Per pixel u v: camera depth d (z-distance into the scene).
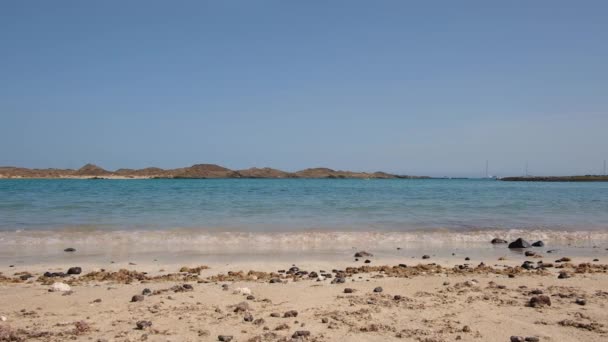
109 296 10.02
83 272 13.23
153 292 10.41
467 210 32.28
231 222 25.19
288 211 30.94
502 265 14.59
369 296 9.96
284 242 19.55
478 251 17.83
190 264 14.65
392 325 7.84
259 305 9.27
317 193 54.88
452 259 15.87
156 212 30.05
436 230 22.75
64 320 8.18
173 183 100.75
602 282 11.37
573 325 7.77
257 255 16.55
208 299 9.73
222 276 12.41
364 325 7.82
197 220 25.86
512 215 29.30
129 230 22.02
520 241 18.80
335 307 9.07
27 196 45.25
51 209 31.31
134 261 15.19
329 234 21.34
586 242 20.31
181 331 7.55
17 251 16.97
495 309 8.84
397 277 12.27
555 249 18.42
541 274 12.59
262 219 26.59
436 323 7.94
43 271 13.39
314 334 7.37
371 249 18.12
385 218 27.28
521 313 8.54
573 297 9.73
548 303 9.09
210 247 18.28
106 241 19.34
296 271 13.28
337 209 32.50
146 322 7.77
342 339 7.12
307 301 9.57
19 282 11.67
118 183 98.44
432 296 9.92
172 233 21.30
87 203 36.28
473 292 10.28
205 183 102.50
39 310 8.84
